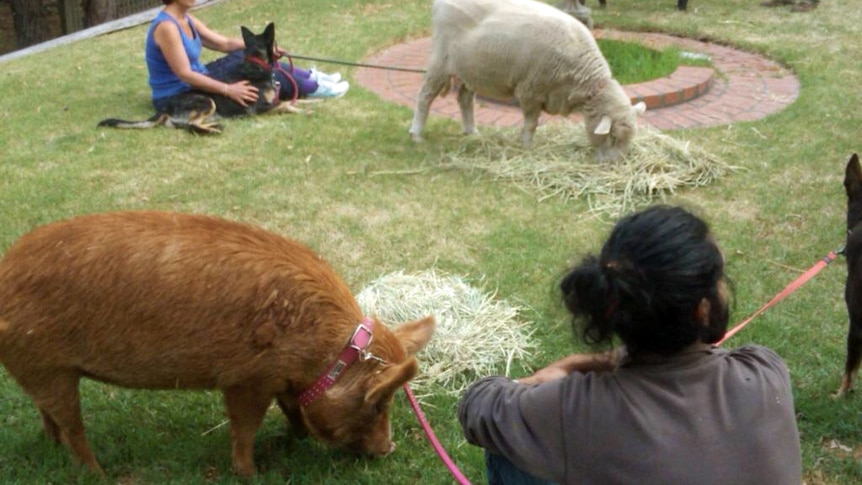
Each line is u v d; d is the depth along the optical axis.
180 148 7.17
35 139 7.39
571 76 6.56
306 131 7.58
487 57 6.67
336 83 8.66
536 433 2.14
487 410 2.26
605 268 2.00
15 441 3.69
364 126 7.74
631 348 2.10
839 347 4.47
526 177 6.64
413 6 12.14
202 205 6.11
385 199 6.24
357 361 3.13
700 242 2.00
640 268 1.97
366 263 5.35
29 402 4.00
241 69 7.98
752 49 10.05
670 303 1.96
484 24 6.67
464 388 4.15
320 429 3.24
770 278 5.19
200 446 3.72
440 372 4.23
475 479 3.57
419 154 7.08
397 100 8.58
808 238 5.70
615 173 6.57
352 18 11.53
